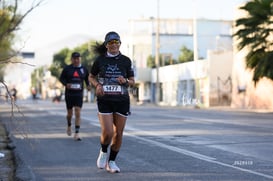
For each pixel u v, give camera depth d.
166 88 85.06
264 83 57.12
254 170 12.90
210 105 69.19
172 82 82.19
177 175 12.38
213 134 22.17
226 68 69.88
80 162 14.59
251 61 46.59
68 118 20.88
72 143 19.20
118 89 12.29
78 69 20.08
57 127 26.36
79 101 20.16
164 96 85.50
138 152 16.47
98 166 13.23
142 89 92.38
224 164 13.88
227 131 23.59
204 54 112.00
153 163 14.21
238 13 60.00
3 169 13.55
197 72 72.38
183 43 111.25
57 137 21.31
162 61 98.31
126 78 12.53
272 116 37.59
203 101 70.75
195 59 73.19
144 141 19.61
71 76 20.00
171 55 98.31
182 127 26.12
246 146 17.77
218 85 69.62
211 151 16.55
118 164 14.07
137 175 12.45
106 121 12.36
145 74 92.44
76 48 90.06
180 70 78.44
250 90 60.12
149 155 15.77
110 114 12.38
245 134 22.06
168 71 84.00
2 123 27.55
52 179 12.17
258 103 58.47
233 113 43.47
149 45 99.25
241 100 62.31
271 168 13.20
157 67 79.12
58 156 15.79
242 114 41.38
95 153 16.41
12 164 14.36
